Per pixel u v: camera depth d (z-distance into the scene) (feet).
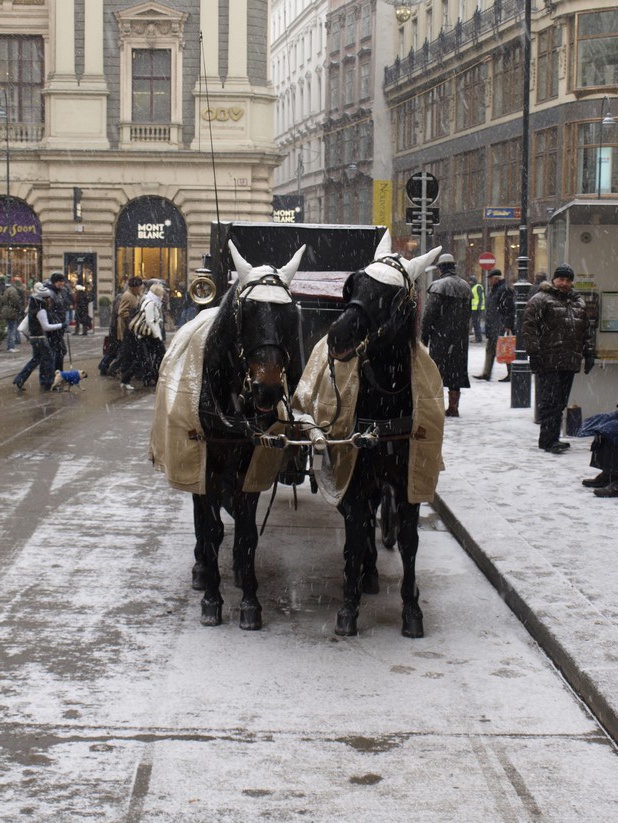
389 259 18.52
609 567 23.80
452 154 172.24
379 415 19.35
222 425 19.34
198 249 143.33
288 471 24.66
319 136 246.27
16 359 90.22
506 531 26.78
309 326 28.76
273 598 22.59
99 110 142.31
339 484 19.52
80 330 141.08
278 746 15.20
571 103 132.46
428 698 17.11
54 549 26.37
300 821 13.11
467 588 23.59
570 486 33.09
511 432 44.98
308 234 32.58
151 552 26.27
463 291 49.08
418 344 19.38
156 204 143.64
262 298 18.11
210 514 20.49
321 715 16.35
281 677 17.95
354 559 20.18
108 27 141.59
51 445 42.91
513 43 147.54
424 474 19.54
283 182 285.84
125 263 144.66
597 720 16.30
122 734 15.55
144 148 141.79
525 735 15.71
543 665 18.71
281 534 28.35
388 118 204.95
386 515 26.81
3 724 15.83
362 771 14.46
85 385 68.74
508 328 69.67
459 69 167.73
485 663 18.78
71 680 17.66
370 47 209.97
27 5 143.95
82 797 13.64
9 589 22.89
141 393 63.93
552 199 136.87
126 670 18.16
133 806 13.43
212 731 15.70
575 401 44.73
